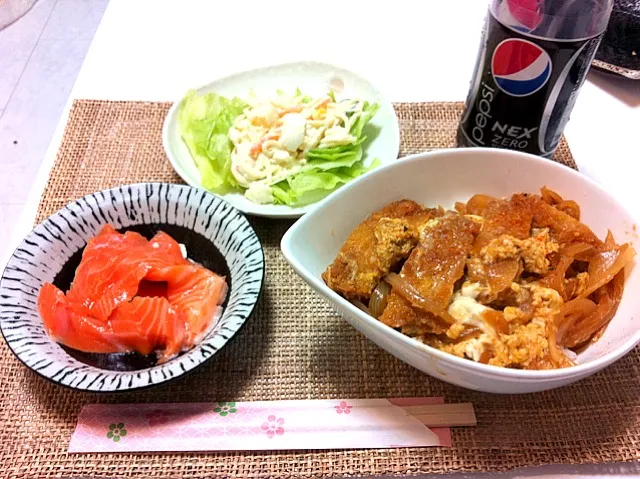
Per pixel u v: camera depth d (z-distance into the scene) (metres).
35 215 0.40
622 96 0.48
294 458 0.28
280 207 0.38
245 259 0.32
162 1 0.59
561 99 0.34
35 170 0.54
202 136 0.41
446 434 0.29
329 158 0.41
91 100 0.46
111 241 0.33
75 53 0.67
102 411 0.29
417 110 0.46
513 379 0.24
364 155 0.43
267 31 0.55
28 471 0.28
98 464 0.28
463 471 0.28
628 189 0.40
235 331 0.29
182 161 0.41
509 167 0.33
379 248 0.30
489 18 0.34
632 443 0.28
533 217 0.31
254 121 0.42
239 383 0.31
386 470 0.28
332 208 0.31
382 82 0.49
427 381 0.31
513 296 0.29
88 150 0.43
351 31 0.55
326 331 0.33
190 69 0.51
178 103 0.42
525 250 0.29
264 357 0.32
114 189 0.35
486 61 0.35
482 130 0.37
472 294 0.29
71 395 0.30
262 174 0.39
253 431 0.29
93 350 0.30
